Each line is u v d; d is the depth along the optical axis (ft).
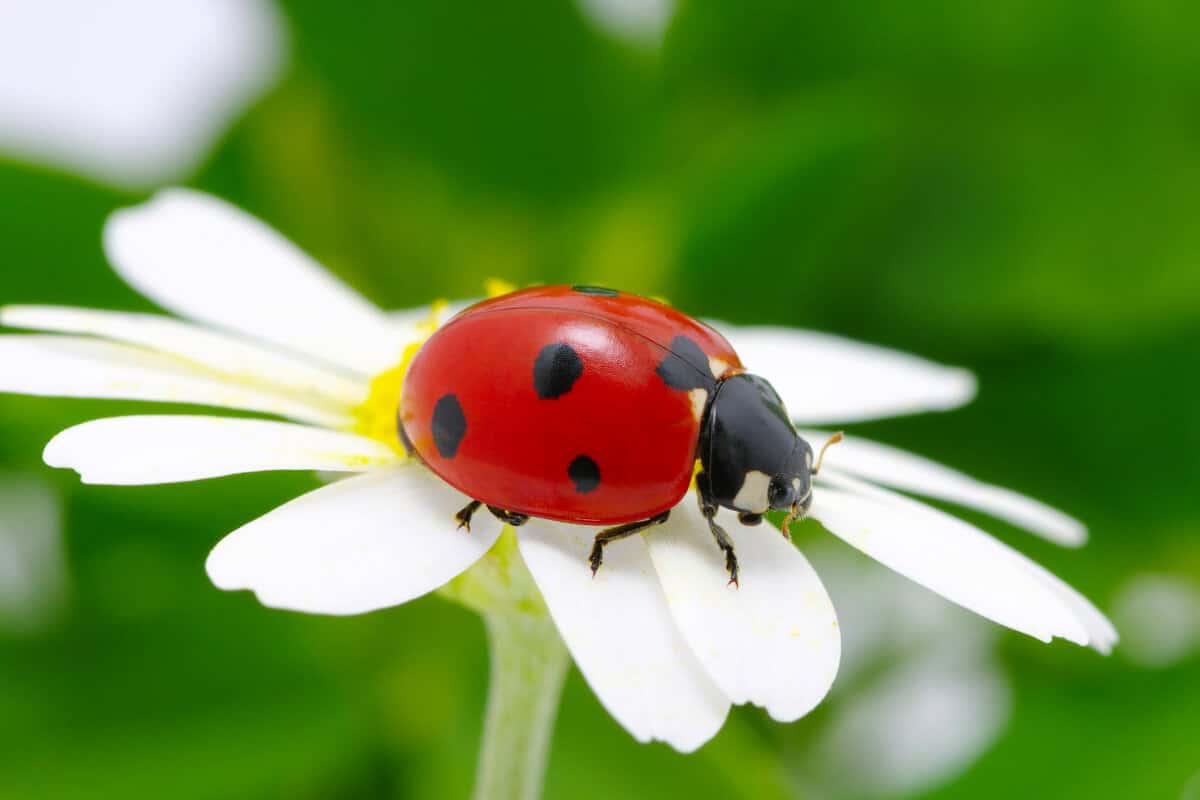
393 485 0.20
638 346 0.20
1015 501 0.22
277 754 0.27
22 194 0.27
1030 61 0.30
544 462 0.20
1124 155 0.30
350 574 0.19
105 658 0.27
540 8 0.30
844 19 0.30
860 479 0.23
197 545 0.28
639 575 0.20
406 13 0.30
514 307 0.20
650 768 0.26
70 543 0.28
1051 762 0.27
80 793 0.26
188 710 0.27
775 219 0.30
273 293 0.24
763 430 0.20
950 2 0.29
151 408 0.26
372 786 0.27
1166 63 0.29
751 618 0.20
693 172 0.30
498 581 0.21
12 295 0.28
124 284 0.28
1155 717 0.28
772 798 0.26
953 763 0.29
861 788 0.30
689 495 0.21
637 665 0.19
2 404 0.25
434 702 0.28
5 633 0.27
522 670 0.21
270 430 0.20
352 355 0.23
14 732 0.26
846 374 0.24
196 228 0.24
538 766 0.21
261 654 0.28
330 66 0.30
